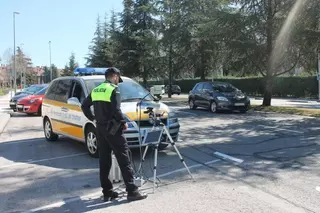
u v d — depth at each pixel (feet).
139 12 134.82
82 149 29.35
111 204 16.14
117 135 16.47
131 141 23.62
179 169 21.97
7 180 20.68
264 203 15.67
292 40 57.57
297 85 114.01
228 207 15.26
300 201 15.85
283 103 87.15
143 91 28.58
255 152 26.61
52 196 17.57
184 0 102.78
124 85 28.45
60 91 31.60
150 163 23.66
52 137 33.37
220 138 33.45
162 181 19.45
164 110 25.89
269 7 60.95
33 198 17.37
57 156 26.86
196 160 24.36
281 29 58.54
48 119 33.40
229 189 17.78
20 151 29.32
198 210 15.01
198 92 65.77
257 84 128.88
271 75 65.62
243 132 36.96
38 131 41.45
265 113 58.49
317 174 20.26
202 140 32.55
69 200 16.90
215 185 18.51
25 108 59.72
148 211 15.06
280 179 19.36
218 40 66.03
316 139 31.68
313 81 109.29
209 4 97.19
